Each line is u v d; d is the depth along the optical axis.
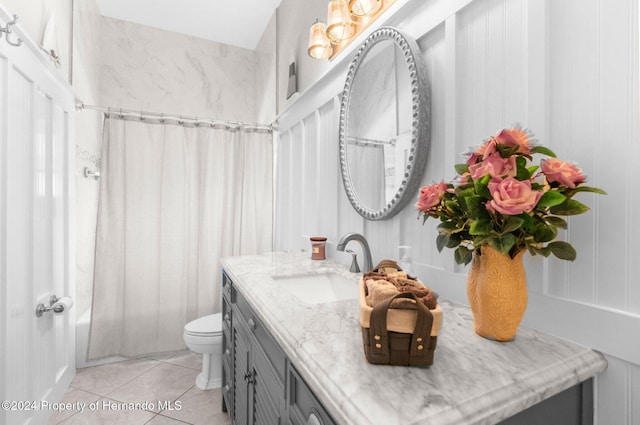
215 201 2.63
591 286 0.67
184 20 2.95
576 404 0.62
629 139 0.61
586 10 0.68
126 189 2.37
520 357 0.62
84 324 2.30
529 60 0.77
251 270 1.46
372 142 1.34
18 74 1.36
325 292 1.45
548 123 0.74
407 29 1.17
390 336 0.58
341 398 0.50
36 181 1.54
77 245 2.23
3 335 1.25
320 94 1.87
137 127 2.40
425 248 1.11
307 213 2.10
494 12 0.87
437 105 1.06
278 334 0.78
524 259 0.79
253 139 2.74
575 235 0.70
